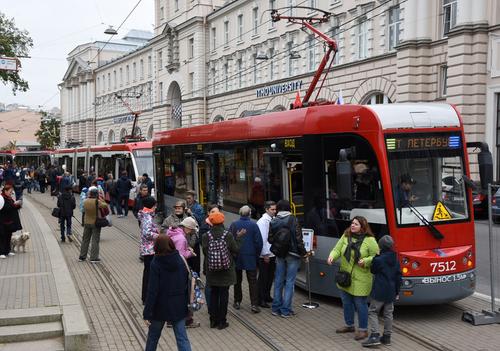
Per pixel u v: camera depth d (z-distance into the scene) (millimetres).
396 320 9039
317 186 10031
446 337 8148
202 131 15797
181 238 8656
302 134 10391
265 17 42500
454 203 9266
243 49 45844
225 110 49250
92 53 87688
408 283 8758
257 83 44031
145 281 9883
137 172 27734
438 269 8805
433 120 9281
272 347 7879
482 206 23688
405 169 9008
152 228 9859
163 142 19953
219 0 53500
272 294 11000
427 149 9180
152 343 6844
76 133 94562
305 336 8320
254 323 9016
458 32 26250
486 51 26094
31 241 16031
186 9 55000
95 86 87562
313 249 10047
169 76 59500
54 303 8953
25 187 42656
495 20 25703
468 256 9117
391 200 8836
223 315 8789
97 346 7934
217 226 8688
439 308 9688
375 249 7949
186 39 55156
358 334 8078
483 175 9094
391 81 30250
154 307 6711
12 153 65875
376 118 9070
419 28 28469
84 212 14461
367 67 31906
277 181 11281
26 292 9711
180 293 6770
